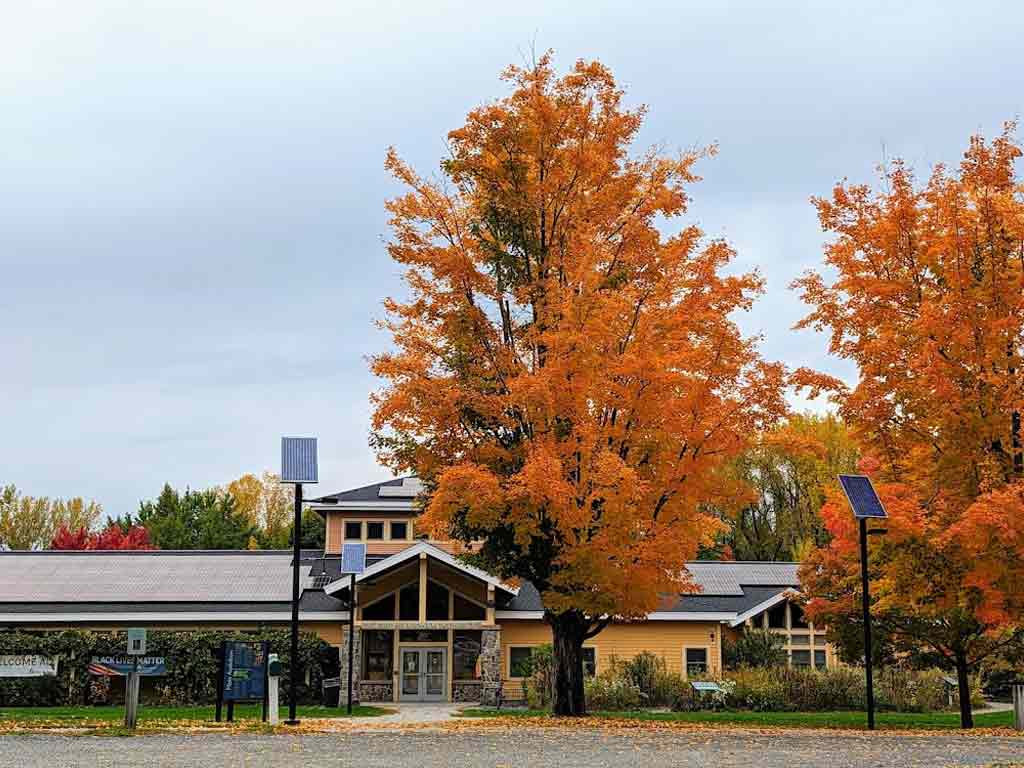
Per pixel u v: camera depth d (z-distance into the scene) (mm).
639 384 20250
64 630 34844
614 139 22344
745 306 20734
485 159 22234
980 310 20172
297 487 19875
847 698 33625
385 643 38594
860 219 21625
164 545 65875
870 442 21641
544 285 21797
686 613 38375
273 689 19766
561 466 19500
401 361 21141
